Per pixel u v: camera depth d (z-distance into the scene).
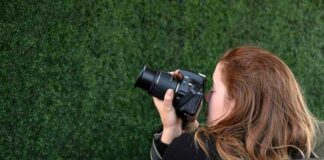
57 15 2.94
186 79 1.70
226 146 1.36
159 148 1.71
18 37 2.90
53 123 2.96
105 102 3.04
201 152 1.39
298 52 3.40
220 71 1.49
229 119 1.41
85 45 2.98
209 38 3.21
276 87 1.41
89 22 2.98
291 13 3.38
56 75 2.96
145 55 3.09
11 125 2.92
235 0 3.26
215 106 1.48
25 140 2.94
